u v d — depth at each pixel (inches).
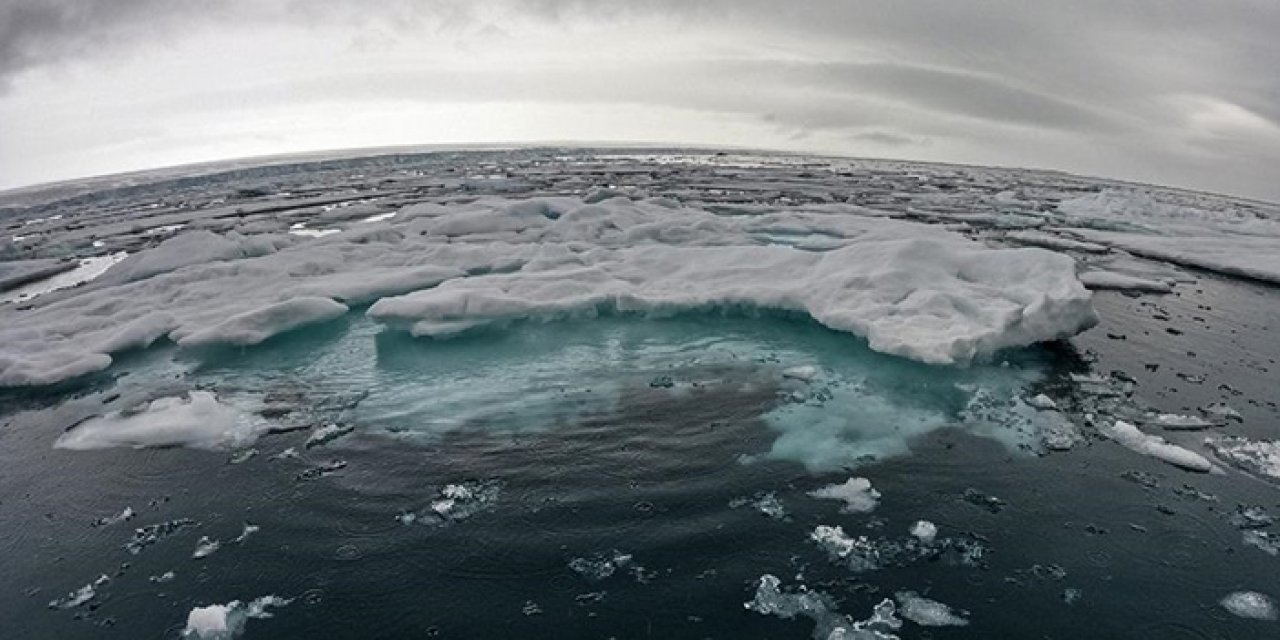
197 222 917.2
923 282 466.0
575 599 218.1
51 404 362.6
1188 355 426.9
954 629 205.2
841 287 465.4
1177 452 297.6
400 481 283.9
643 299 469.1
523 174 1565.0
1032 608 213.5
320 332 458.9
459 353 415.5
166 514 266.1
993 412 339.3
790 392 359.6
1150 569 231.1
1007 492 273.7
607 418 333.1
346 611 214.7
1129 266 697.0
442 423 330.3
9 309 533.6
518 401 351.3
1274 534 248.8
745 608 213.6
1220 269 685.9
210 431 323.3
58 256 744.3
